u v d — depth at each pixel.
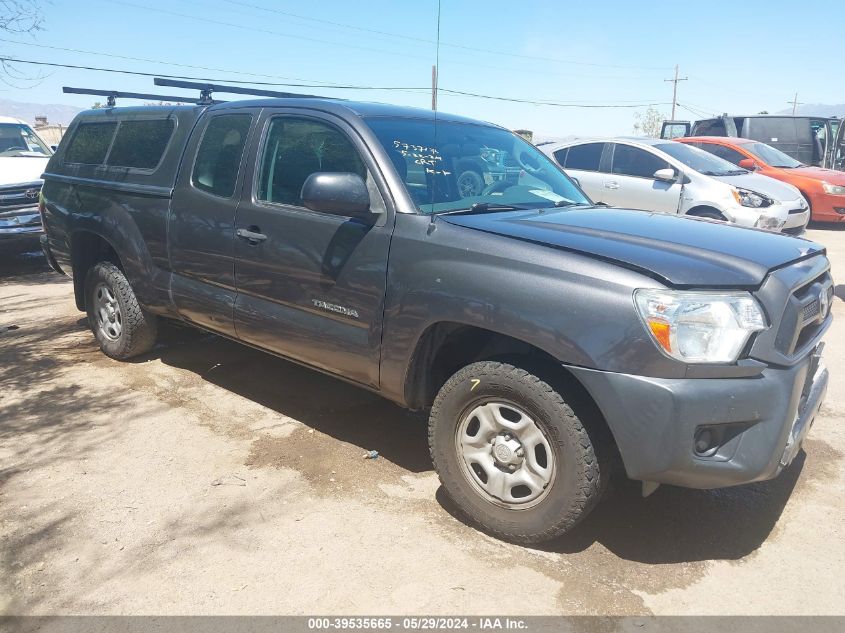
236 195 4.03
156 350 5.57
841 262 9.18
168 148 4.61
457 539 3.06
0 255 10.45
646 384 2.57
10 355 5.52
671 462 2.60
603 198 9.91
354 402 4.57
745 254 2.89
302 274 3.63
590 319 2.66
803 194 12.14
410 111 4.02
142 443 3.96
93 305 5.35
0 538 3.05
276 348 3.95
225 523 3.17
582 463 2.73
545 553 2.96
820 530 3.14
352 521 3.19
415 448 3.94
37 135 11.15
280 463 3.73
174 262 4.49
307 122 3.81
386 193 3.35
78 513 3.25
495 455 2.98
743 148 12.65
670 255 2.79
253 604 2.65
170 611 2.62
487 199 3.71
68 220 5.33
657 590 2.73
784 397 2.67
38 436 4.05
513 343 3.13
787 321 2.75
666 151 9.61
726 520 3.22
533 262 2.83
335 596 2.69
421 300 3.11
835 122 15.87
